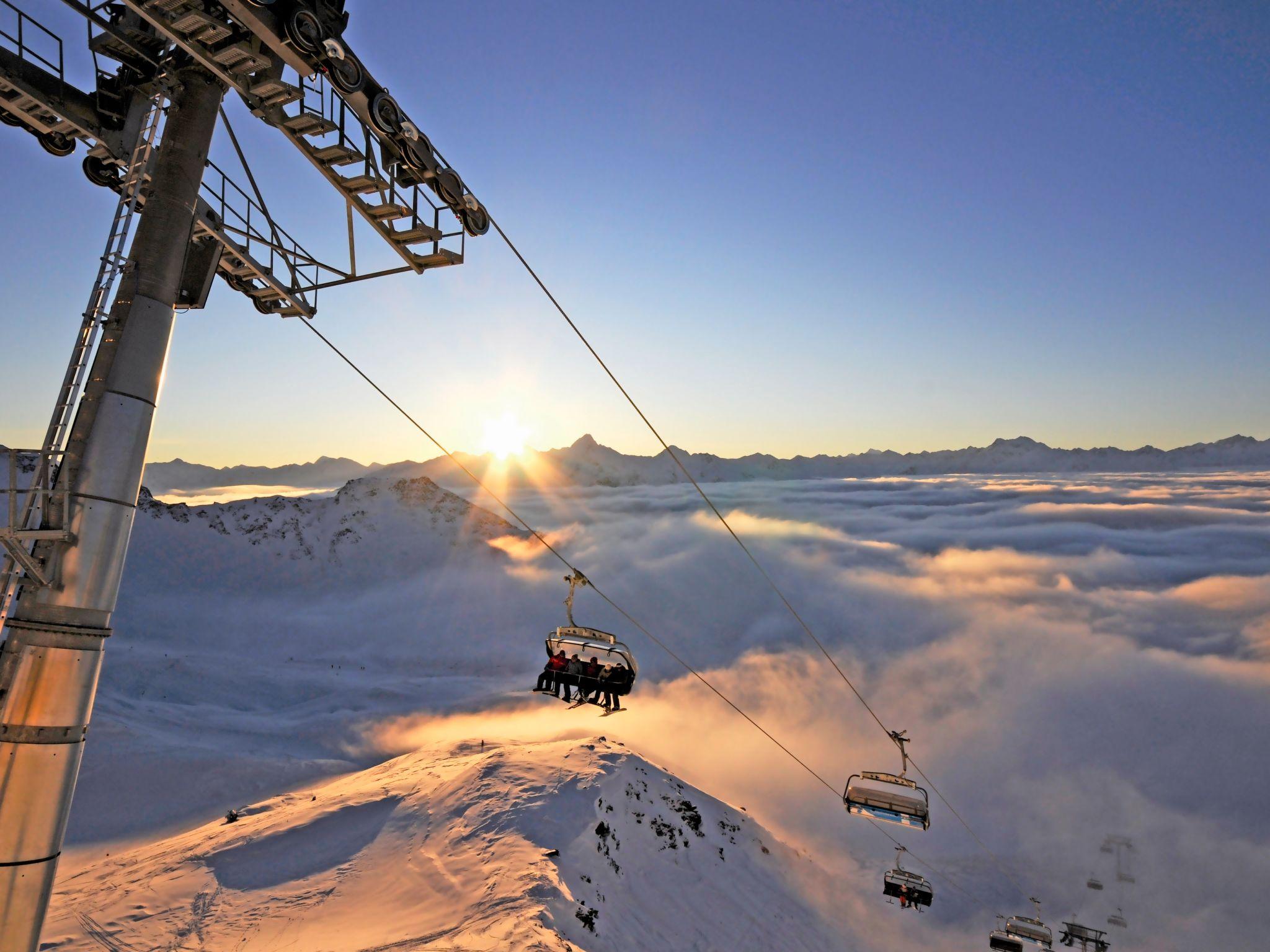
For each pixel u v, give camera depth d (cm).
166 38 1258
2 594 1085
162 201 1239
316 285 1666
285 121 1248
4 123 1390
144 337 1191
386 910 5534
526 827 6706
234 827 7731
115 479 1150
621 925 5669
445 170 1398
